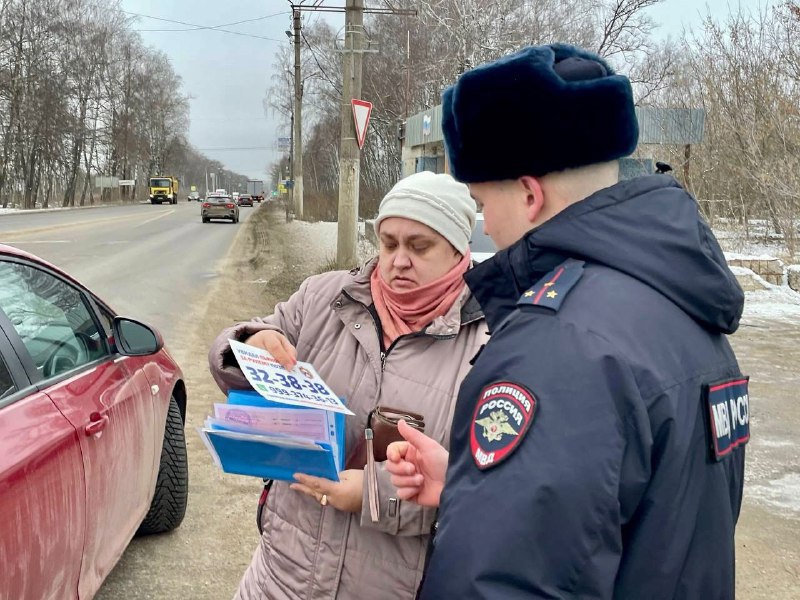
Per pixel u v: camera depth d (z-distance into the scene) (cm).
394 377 167
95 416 239
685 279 98
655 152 1791
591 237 101
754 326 1010
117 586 311
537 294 100
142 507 297
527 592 85
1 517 174
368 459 156
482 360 101
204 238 2312
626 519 89
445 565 91
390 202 165
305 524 166
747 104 1677
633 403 88
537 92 102
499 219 115
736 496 106
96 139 6844
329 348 179
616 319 93
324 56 3828
